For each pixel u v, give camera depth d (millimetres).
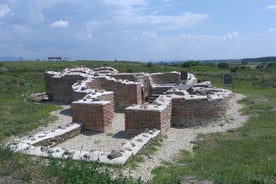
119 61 53000
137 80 20422
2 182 5617
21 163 6488
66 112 15492
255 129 12398
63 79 19141
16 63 43969
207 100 13375
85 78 18500
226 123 13836
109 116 12289
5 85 24703
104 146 10148
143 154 9070
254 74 40594
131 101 16625
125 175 7168
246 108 17266
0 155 6773
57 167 6383
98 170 6570
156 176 7273
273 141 10453
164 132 11867
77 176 5859
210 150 9695
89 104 11922
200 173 7512
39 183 5641
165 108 11961
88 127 12031
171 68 41250
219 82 32281
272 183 6562
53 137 9992
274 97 21484
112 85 16922
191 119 13133
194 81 24141
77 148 9883
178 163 8609
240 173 7301
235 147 9875
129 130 11531
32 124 12641
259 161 8484
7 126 12031
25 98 19844
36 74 31688
